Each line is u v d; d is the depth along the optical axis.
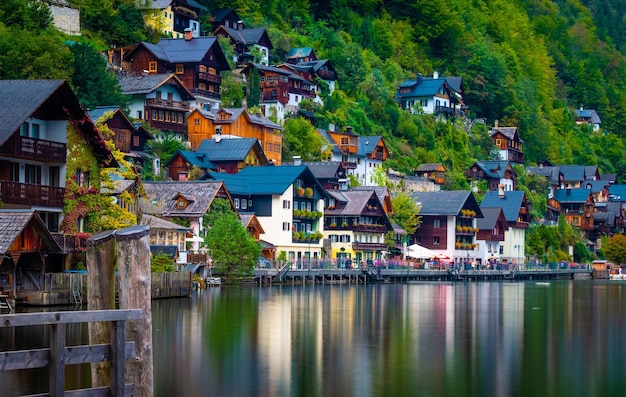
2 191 61.72
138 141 121.50
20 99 64.31
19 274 60.25
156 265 79.31
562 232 193.00
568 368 44.12
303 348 48.50
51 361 22.73
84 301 62.38
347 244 133.25
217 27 183.25
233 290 91.31
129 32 157.50
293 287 103.38
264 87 165.50
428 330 57.72
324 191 128.88
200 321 58.75
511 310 74.44
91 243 24.92
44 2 139.50
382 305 76.81
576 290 112.94
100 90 118.81
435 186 178.75
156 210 101.56
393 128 194.50
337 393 37.44
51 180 68.50
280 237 119.69
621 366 44.69
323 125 172.00
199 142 139.12
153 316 61.19
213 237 99.44
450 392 38.22
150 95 133.88
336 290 99.50
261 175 122.81
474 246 160.75
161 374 40.31
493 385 39.81
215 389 37.56
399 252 146.12
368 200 135.62
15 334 48.72
